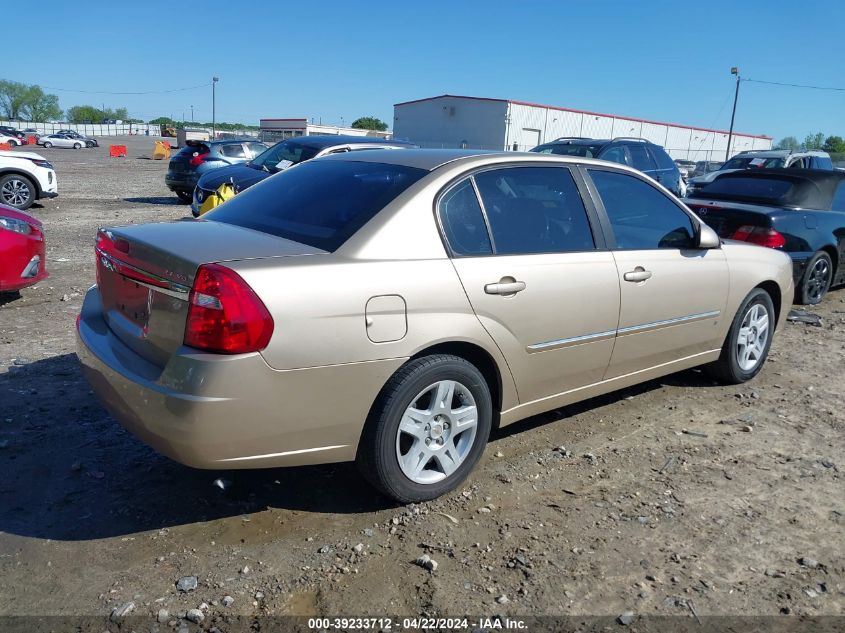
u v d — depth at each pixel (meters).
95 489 3.61
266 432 2.99
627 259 4.25
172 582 2.93
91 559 3.06
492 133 47.22
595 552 3.22
